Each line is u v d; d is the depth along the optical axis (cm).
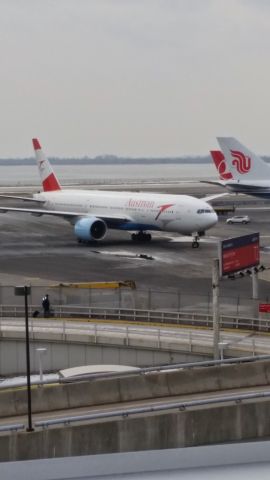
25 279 17075
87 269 18412
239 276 12438
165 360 11662
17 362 12238
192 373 8988
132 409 7806
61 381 8700
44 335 12088
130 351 11825
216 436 7744
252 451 4759
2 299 14238
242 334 12162
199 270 18212
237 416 7800
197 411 7694
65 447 7356
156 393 8894
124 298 13850
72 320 13150
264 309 12612
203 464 4734
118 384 8812
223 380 9062
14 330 12206
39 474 4650
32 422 7838
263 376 9181
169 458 4719
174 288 16062
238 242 12150
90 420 7538
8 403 8556
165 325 12756
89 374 9875
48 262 19500
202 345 11394
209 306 13688
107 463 4684
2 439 7219
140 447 7569
